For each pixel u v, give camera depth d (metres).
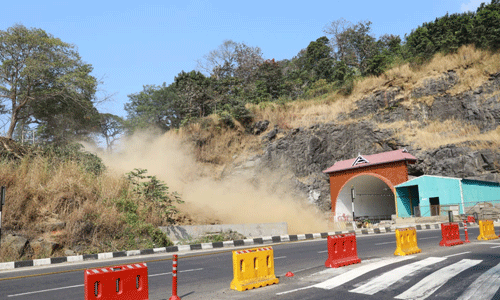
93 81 35.62
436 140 47.41
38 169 19.12
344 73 66.81
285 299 6.90
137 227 17.98
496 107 45.22
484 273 8.43
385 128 51.56
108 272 6.37
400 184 38.94
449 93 50.00
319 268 10.13
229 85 73.75
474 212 32.91
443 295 6.73
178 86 66.75
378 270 9.27
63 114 38.09
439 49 56.12
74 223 16.30
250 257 8.23
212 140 50.97
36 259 13.70
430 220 33.66
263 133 53.62
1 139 22.53
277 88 75.12
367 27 90.88
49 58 34.44
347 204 45.34
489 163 41.28
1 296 7.80
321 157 52.06
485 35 52.19
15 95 33.31
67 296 7.68
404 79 53.91
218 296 7.39
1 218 13.68
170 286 8.49
